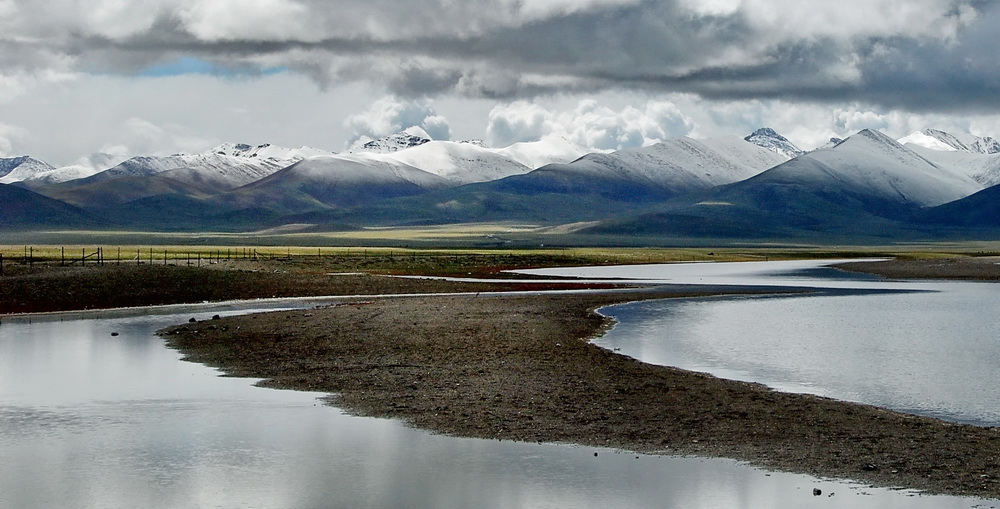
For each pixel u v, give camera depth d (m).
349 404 37.47
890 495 25.64
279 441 31.64
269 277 102.50
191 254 187.00
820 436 31.94
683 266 194.75
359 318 69.44
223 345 54.72
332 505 25.33
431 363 47.56
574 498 25.70
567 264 193.75
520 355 50.47
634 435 32.19
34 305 78.50
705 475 27.62
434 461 29.16
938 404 39.12
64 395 39.47
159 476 27.83
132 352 52.12
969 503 24.98
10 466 28.83
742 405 37.06
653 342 59.25
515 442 31.42
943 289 121.00
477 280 125.88
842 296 105.56
